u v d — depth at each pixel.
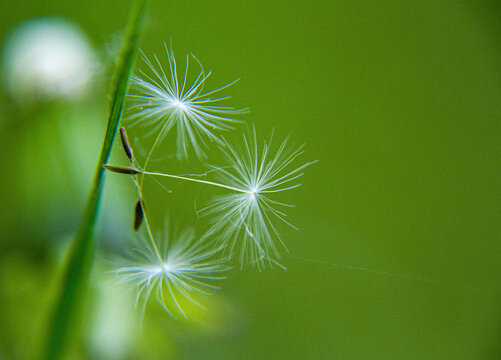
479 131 0.32
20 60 0.21
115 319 0.20
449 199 0.31
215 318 0.21
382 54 0.32
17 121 0.21
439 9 0.32
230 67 0.28
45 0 0.23
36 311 0.20
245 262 0.23
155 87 0.19
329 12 0.31
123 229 0.21
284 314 0.25
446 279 0.29
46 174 0.22
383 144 0.30
